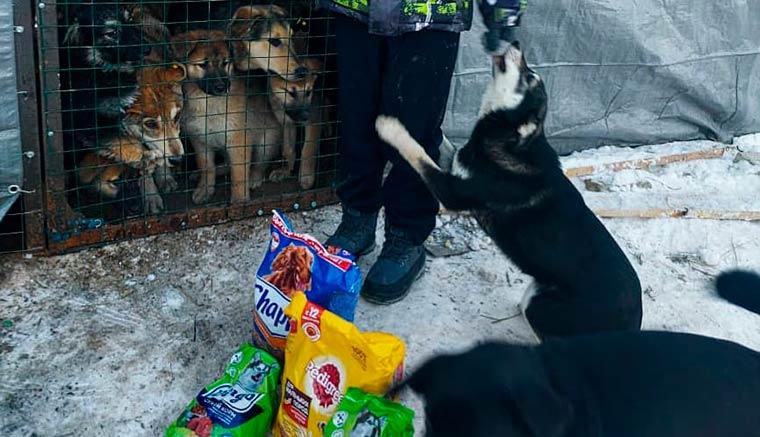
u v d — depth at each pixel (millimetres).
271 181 3830
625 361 1800
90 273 3014
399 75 2738
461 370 1710
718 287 2256
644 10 4086
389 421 2023
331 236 3283
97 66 3096
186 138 3672
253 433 2246
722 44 4391
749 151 4566
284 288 2486
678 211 3848
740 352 1858
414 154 2834
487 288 3242
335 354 2166
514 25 2811
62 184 2977
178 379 2602
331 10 2742
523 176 2879
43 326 2746
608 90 4262
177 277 3068
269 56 3443
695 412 1721
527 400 1609
